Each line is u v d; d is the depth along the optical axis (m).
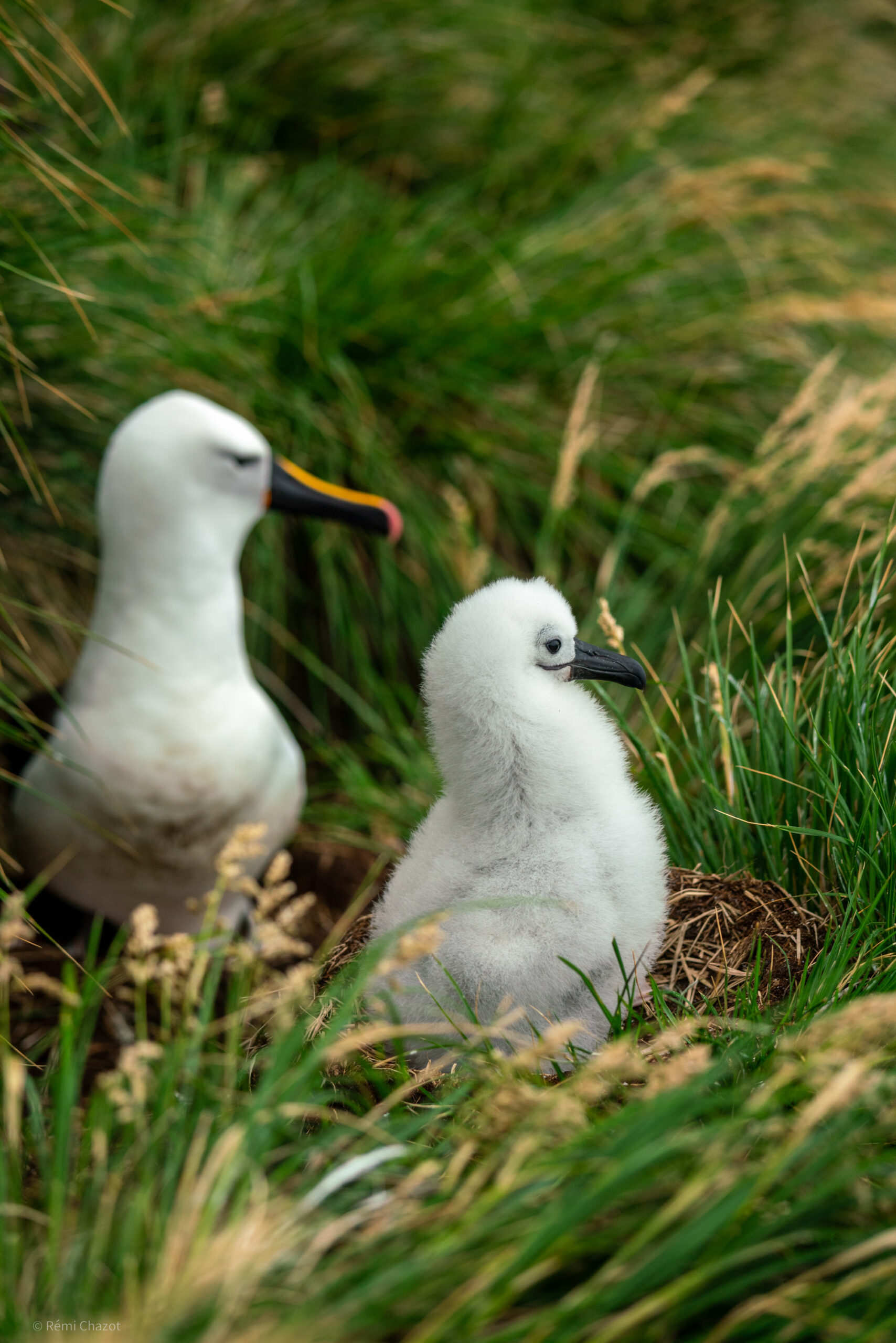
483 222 7.25
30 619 5.28
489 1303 2.09
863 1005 2.34
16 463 5.34
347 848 5.40
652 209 7.31
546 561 5.99
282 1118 2.48
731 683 4.37
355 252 6.66
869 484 5.11
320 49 7.87
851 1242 2.26
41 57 4.64
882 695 3.91
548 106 8.15
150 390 5.83
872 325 7.15
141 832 4.37
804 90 8.74
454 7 8.22
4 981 2.77
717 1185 2.23
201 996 4.09
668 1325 2.11
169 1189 2.39
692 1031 2.95
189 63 7.51
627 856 3.28
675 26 9.01
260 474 4.58
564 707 3.41
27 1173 2.75
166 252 6.33
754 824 3.59
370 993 3.30
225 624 4.48
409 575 6.23
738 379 6.89
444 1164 2.56
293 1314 2.05
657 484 6.43
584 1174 2.30
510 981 3.13
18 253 5.13
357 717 6.30
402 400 6.48
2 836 4.64
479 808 3.40
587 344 6.73
